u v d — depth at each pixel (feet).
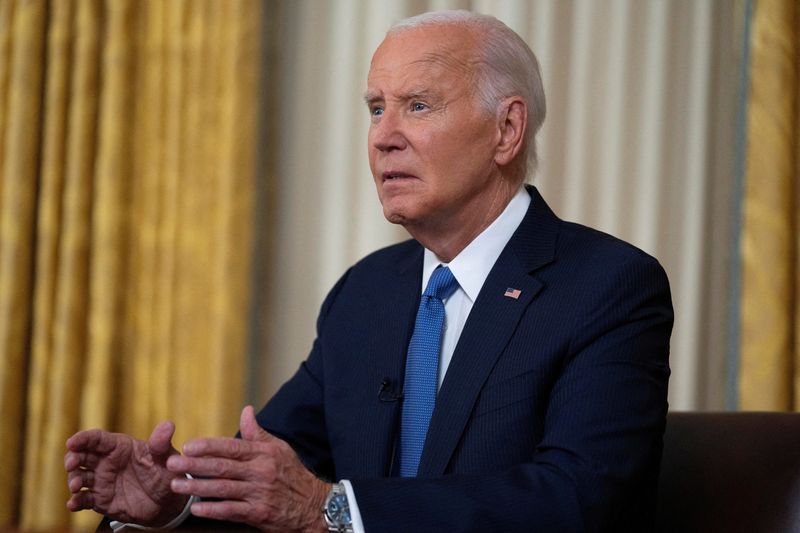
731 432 18.56
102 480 17.39
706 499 18.38
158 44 37.99
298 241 40.22
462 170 19.86
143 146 37.99
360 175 40.16
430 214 19.94
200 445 14.67
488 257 20.22
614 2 39.37
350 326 21.66
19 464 37.50
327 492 15.56
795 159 34.19
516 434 18.13
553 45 39.27
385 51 20.48
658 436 18.15
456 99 19.88
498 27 20.77
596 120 39.27
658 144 39.06
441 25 20.40
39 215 38.34
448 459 18.20
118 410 37.42
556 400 17.92
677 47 39.24
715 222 38.83
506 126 20.38
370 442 19.60
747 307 33.88
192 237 37.42
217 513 14.67
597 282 18.79
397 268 22.09
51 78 37.99
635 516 18.07
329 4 40.45
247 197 37.35
